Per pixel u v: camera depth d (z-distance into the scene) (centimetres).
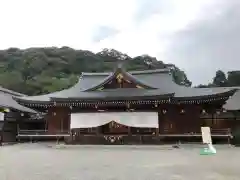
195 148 2011
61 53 8919
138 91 2675
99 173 877
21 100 2656
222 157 1395
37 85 6725
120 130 2627
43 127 3609
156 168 989
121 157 1410
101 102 2458
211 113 2741
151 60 9344
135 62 9219
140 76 3262
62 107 2684
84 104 2508
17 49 8888
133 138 2433
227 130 2419
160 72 3250
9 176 823
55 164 1123
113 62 9069
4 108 2908
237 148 2047
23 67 7538
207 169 960
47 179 773
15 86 6481
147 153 1647
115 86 2784
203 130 1723
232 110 2741
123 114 2486
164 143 2414
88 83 3198
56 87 6644
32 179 772
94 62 8875
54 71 7856
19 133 2747
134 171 917
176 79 8394
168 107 2538
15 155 1548
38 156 1484
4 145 2489
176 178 780
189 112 2520
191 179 764
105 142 2462
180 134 2420
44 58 8119
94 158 1365
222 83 7475
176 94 2567
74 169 973
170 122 2514
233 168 985
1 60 8062
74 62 8538
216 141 2509
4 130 2898
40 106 2653
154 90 2698
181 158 1352
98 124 2495
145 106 2534
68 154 1602
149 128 2561
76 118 2548
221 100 2409
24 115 3338
